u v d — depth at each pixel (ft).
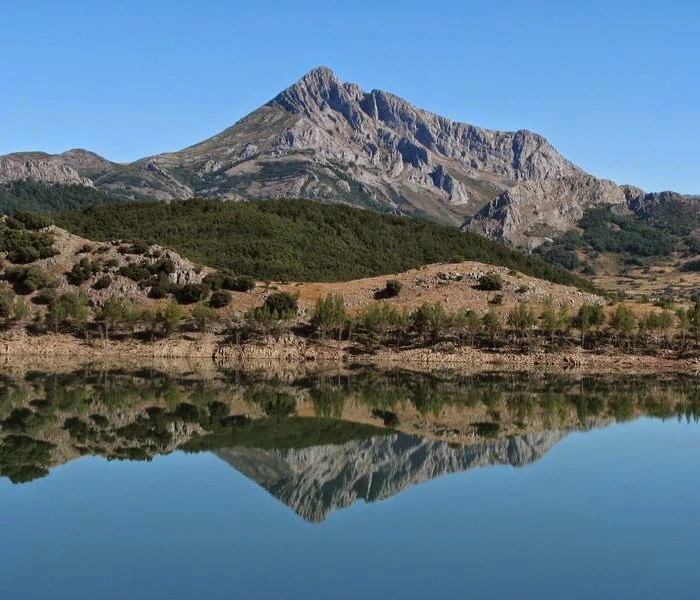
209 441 250.37
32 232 541.34
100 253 545.03
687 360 481.05
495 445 250.78
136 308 493.77
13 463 212.02
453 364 471.21
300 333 500.33
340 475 209.26
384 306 494.59
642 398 356.59
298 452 237.66
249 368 435.12
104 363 433.48
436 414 309.63
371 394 356.79
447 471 214.90
